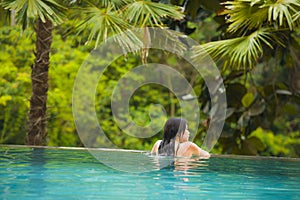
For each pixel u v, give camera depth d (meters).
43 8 10.91
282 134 25.89
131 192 5.65
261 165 9.33
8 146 11.58
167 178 6.85
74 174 6.92
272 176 7.57
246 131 15.88
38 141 13.27
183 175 7.23
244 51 11.06
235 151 15.76
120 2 11.83
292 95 15.76
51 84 20.89
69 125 21.19
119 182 6.34
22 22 11.17
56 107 20.14
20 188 5.64
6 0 11.19
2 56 19.72
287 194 5.90
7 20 13.52
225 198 5.52
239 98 15.55
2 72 19.42
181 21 15.10
